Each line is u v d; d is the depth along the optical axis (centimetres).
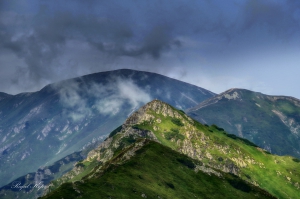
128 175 17288
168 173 19625
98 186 15025
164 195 16575
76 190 13912
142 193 15700
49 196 13112
